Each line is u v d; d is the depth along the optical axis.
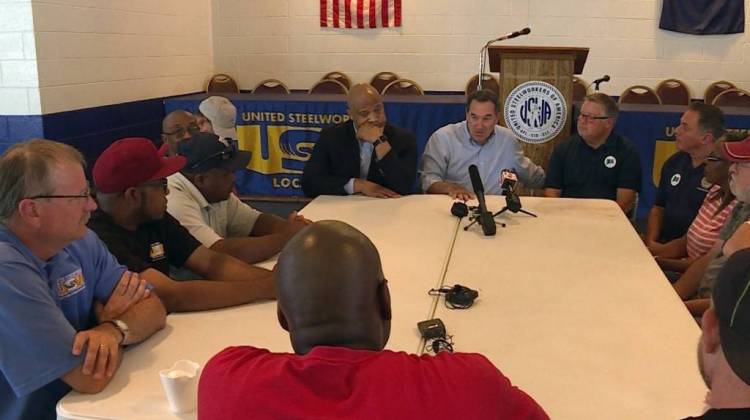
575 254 2.39
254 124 5.76
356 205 3.10
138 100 5.88
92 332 1.54
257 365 0.99
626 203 3.56
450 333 1.74
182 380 1.36
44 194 1.47
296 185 5.80
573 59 3.90
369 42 6.96
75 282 1.64
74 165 1.52
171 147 3.49
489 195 3.39
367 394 0.92
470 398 0.91
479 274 2.18
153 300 1.76
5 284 1.42
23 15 4.54
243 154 2.56
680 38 6.56
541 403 1.40
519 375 1.52
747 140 2.22
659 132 5.25
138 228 2.07
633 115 5.27
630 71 6.69
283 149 5.76
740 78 6.55
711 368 0.85
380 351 1.00
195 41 6.86
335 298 1.00
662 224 3.34
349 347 0.99
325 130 3.48
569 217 2.90
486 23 6.77
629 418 1.35
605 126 3.50
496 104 3.59
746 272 0.81
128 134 5.73
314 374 0.95
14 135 4.72
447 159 3.70
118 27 5.55
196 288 1.91
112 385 1.50
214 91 7.04
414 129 5.64
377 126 3.32
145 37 5.96
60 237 1.52
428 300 1.96
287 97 5.99
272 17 7.06
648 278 2.14
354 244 1.03
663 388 1.46
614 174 3.58
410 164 3.47
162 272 2.11
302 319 1.00
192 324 1.83
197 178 2.48
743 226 1.94
